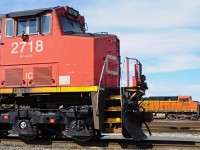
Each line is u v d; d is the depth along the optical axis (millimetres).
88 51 10914
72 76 10938
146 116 11188
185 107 45062
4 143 11188
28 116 11164
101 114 10477
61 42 11109
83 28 12711
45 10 11188
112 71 11859
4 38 11688
